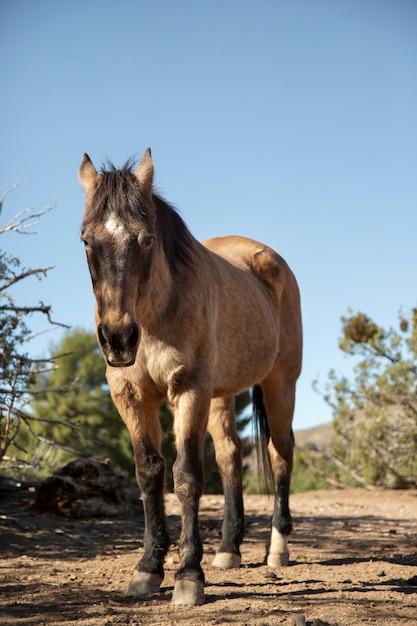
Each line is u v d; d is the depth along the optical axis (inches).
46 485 288.4
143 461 178.1
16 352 259.8
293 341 256.2
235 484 224.1
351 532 299.1
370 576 198.8
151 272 166.1
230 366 209.6
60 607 159.0
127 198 155.5
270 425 247.4
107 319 148.0
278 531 225.8
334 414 581.0
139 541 257.8
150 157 164.6
